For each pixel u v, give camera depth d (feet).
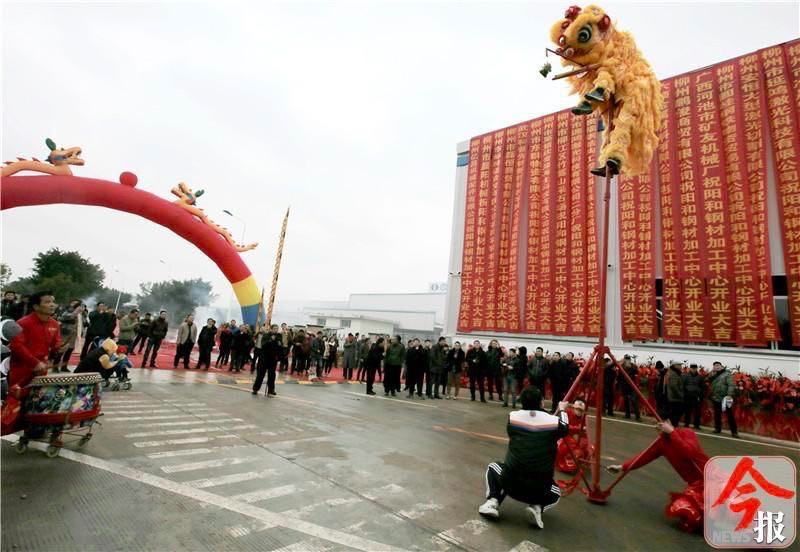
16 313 30.66
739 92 40.63
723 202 39.75
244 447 17.08
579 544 10.96
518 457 11.82
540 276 51.96
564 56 16.72
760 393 34.50
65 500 10.71
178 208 57.21
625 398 36.76
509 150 58.75
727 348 38.34
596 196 48.88
